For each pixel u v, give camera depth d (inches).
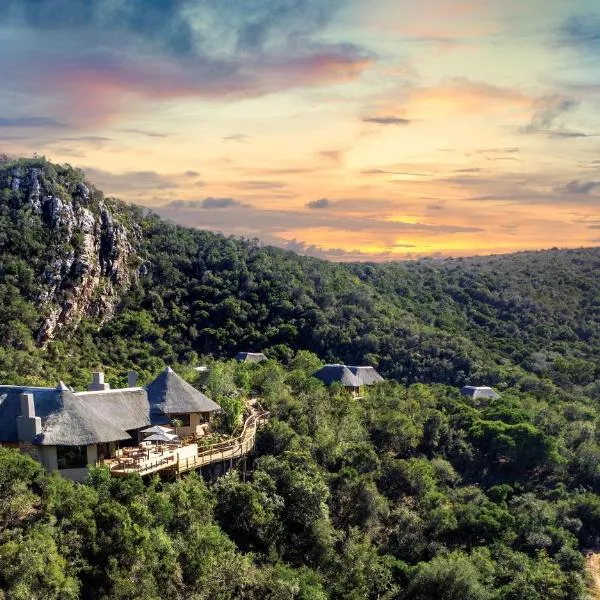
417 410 2273.6
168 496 1243.2
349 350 3732.8
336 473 1660.9
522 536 1785.2
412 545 1587.1
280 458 1544.0
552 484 2171.5
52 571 917.8
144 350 3656.5
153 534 1096.2
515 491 2086.6
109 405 1469.0
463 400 2768.2
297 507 1430.9
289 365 3068.4
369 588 1350.9
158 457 1352.1
